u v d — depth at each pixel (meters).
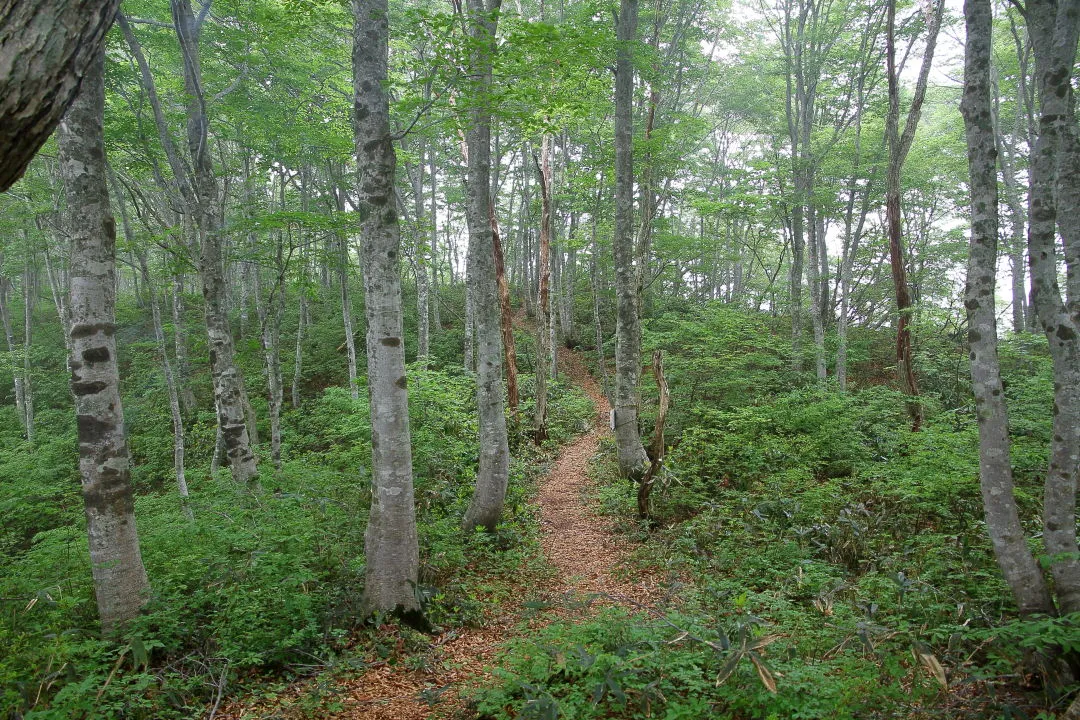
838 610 5.47
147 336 24.03
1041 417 10.19
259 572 6.16
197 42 10.10
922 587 5.74
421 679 5.40
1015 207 18.22
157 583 5.93
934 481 7.93
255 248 11.95
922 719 4.07
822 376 17.12
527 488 11.96
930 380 16.38
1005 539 4.87
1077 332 5.13
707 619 5.57
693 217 35.28
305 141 13.04
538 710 4.07
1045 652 4.37
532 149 22.62
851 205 19.70
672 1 18.72
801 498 8.69
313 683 5.20
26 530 11.20
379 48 6.13
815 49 18.83
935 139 20.47
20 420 21.11
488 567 8.21
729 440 11.30
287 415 18.52
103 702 4.43
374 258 6.23
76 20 1.57
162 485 15.57
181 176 10.11
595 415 18.77
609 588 7.46
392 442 6.32
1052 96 5.02
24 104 1.52
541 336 15.92
